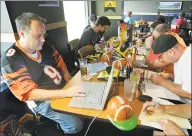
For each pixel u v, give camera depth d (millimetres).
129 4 6082
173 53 1096
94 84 1271
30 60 1350
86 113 975
